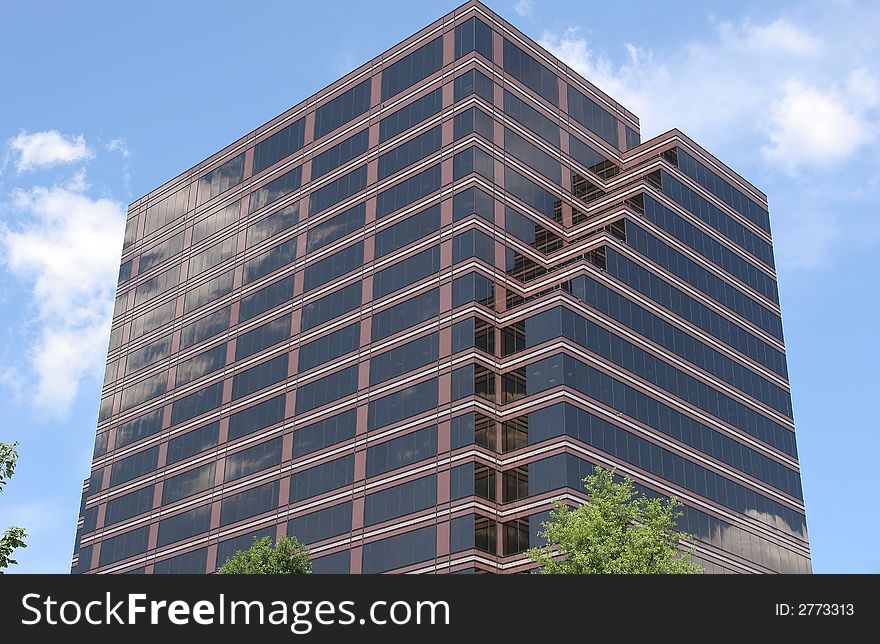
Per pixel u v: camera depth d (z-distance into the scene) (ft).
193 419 381.40
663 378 332.60
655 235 353.72
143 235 447.01
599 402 305.12
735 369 366.22
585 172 370.53
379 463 312.09
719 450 343.67
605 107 389.39
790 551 356.18
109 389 426.10
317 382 342.85
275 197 391.86
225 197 414.21
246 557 245.86
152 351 415.03
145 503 383.45
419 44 363.97
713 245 379.76
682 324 350.02
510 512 290.56
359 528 308.19
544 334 305.53
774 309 399.03
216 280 400.47
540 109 360.89
